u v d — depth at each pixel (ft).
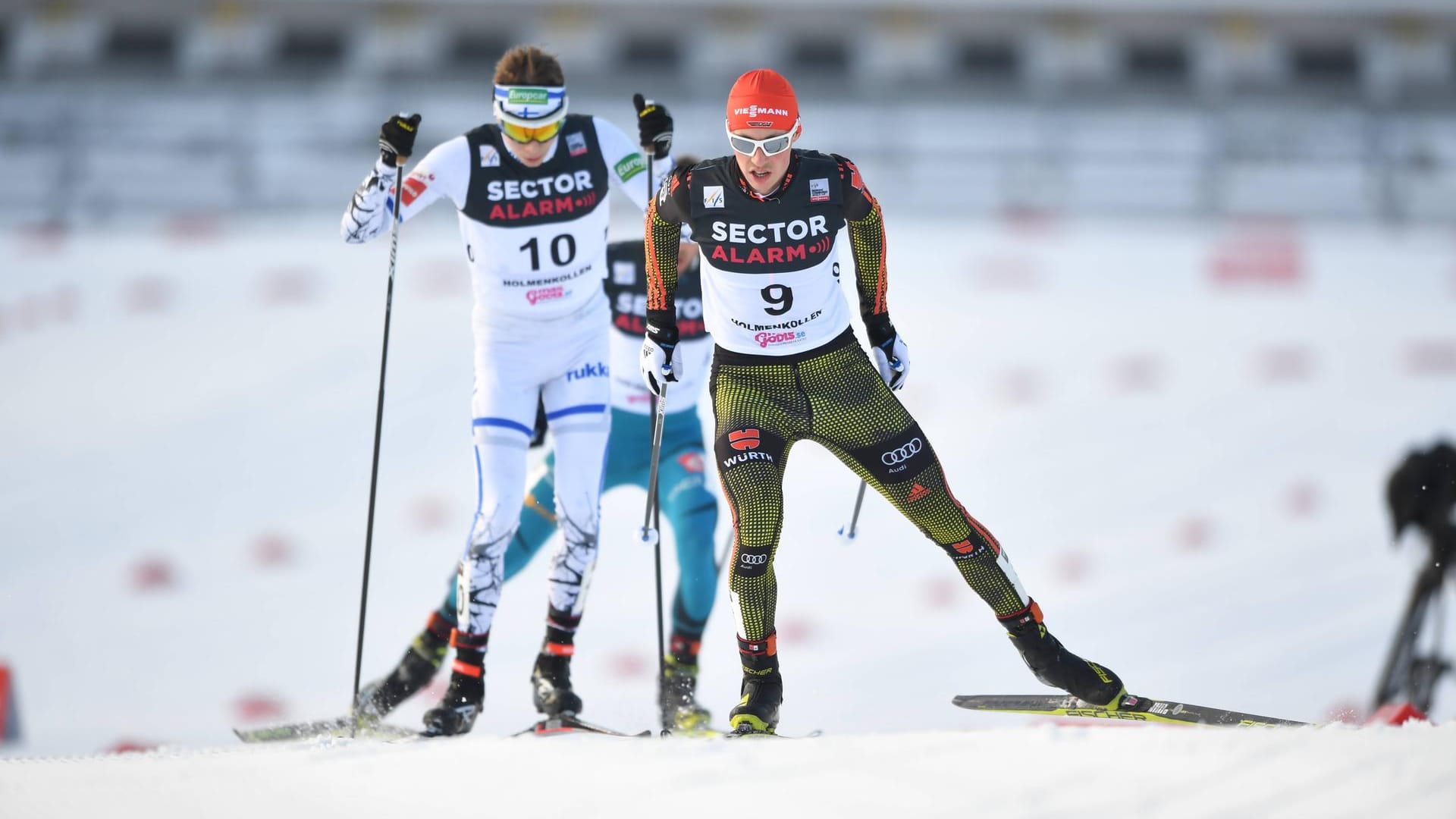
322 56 259.39
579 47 258.98
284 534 117.39
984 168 213.66
